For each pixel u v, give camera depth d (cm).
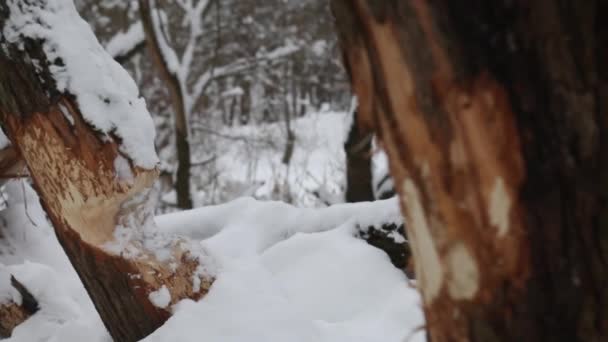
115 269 270
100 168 250
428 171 107
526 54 95
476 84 97
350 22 110
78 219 261
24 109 250
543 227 102
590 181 98
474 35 95
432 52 98
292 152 1181
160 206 1103
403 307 296
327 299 319
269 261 357
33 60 246
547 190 100
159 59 835
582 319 104
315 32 1270
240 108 1717
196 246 306
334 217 393
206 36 1285
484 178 102
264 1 1329
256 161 1227
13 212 420
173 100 865
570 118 96
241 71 1120
